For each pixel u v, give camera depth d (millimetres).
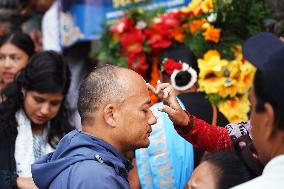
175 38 3752
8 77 4332
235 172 1962
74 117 3871
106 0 4555
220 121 3127
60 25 4898
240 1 3682
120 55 4004
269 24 3711
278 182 1516
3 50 4336
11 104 3184
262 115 1601
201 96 3254
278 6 3711
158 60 3523
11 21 5305
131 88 2152
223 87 3518
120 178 2096
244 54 1681
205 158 2100
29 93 3162
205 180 1976
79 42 4957
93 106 2154
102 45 4117
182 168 2799
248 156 1968
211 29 3631
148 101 2188
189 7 3766
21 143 3150
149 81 3900
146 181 2822
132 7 4141
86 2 4688
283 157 1555
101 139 2148
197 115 3105
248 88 3555
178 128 2488
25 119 3209
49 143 3250
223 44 3658
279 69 1553
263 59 1611
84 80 2201
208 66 3527
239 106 3555
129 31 3922
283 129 1575
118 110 2143
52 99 3174
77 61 4957
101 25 4227
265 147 1621
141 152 2818
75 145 2133
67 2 4809
